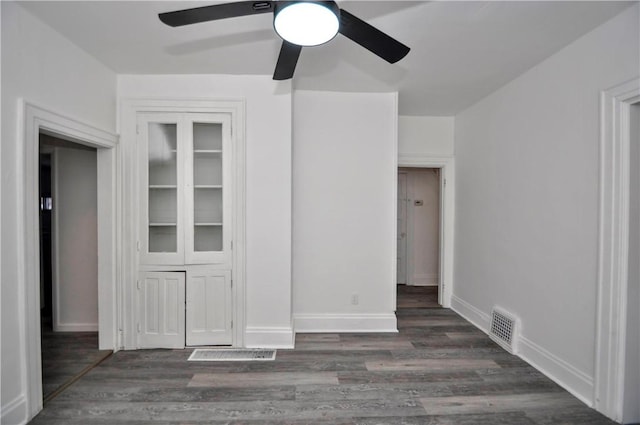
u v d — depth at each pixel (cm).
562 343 242
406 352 298
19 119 193
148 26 217
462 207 405
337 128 349
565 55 240
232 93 297
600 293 209
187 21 162
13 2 188
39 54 207
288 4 137
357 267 353
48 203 439
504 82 309
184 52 254
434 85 320
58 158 337
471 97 353
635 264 199
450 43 238
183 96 294
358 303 353
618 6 191
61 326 343
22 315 196
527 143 281
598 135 212
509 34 225
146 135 295
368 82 316
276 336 304
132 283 297
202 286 300
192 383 243
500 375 257
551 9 196
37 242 206
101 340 295
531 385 242
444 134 428
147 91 293
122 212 294
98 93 266
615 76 200
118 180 292
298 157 348
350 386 240
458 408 215
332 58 266
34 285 203
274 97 298
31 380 201
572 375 232
